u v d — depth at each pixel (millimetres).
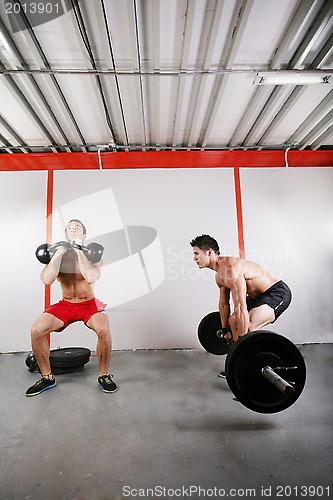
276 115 3314
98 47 2336
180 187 4094
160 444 1840
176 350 3861
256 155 4078
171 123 3412
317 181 4156
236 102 3086
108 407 2342
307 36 2236
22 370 3219
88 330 3859
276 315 3180
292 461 1660
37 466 1660
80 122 3381
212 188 4105
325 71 2490
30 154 3949
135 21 2029
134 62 2396
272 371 1851
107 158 4023
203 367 3223
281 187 4137
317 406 2289
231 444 1827
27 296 3854
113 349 3873
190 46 2336
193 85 2787
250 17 2090
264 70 2516
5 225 3939
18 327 3824
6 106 3010
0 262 3885
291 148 4035
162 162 4074
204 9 2023
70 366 3090
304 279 4047
